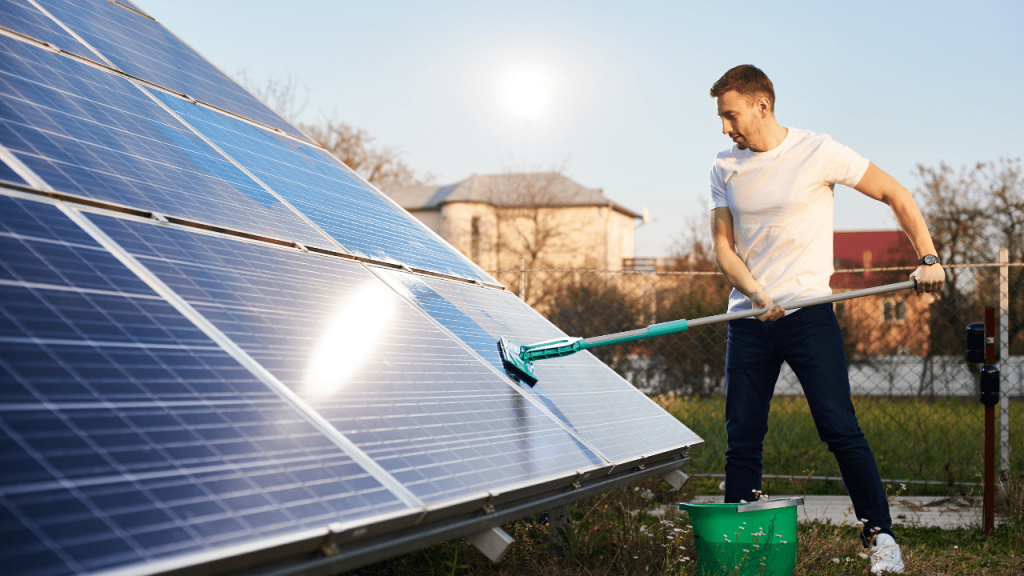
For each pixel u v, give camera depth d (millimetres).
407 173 30391
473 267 4258
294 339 1970
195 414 1450
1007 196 19156
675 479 3496
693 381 11273
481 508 1901
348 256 2881
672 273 6941
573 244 44281
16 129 2061
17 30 2785
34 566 982
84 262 1701
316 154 4316
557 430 2547
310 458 1533
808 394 3502
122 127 2574
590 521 3924
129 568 1059
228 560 1191
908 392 11234
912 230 3438
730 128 3631
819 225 3592
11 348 1317
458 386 2363
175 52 4105
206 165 2797
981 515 4965
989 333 4402
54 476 1131
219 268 2088
